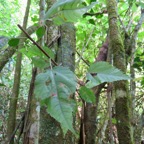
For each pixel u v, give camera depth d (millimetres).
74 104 768
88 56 3371
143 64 1937
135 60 1973
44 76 783
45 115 1763
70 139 1767
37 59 1010
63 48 1911
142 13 2158
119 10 2902
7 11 6000
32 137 1211
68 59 1899
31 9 4832
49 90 756
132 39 2057
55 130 1737
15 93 2084
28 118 1563
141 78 1791
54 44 1879
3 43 1146
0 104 3613
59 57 1873
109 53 1843
